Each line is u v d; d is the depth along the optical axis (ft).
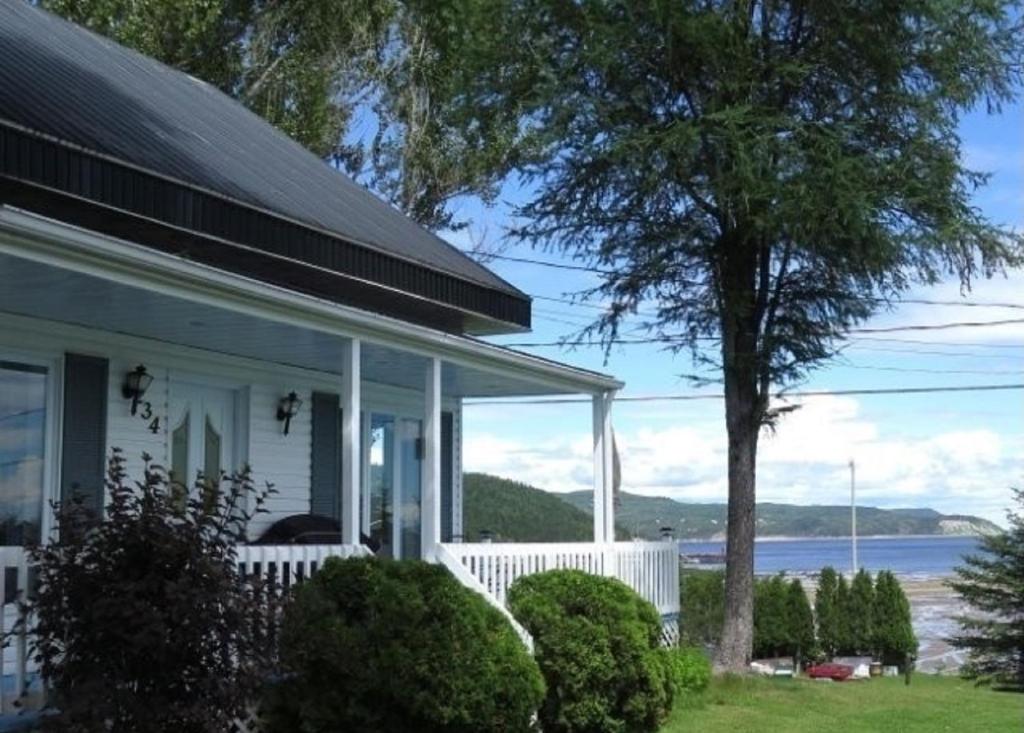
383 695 26.94
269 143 49.88
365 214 46.39
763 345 52.85
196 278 28.19
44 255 24.44
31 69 36.14
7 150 27.17
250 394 41.88
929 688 59.11
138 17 70.18
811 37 50.88
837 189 46.68
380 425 50.72
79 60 41.55
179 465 38.81
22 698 23.63
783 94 51.16
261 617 22.86
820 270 52.65
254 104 80.23
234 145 43.70
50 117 30.66
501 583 40.55
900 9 48.83
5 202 28.40
